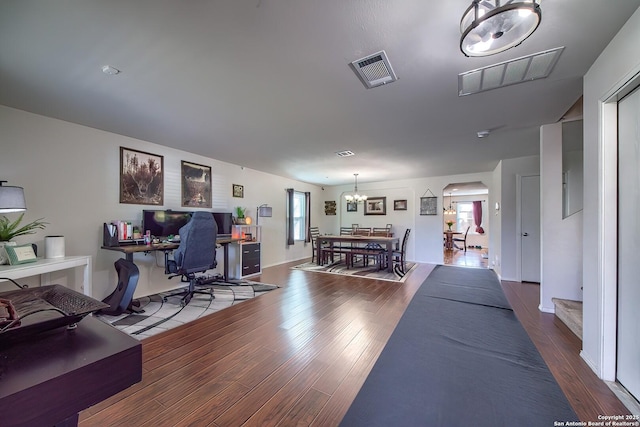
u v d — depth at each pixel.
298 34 1.59
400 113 2.79
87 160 3.22
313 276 5.21
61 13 1.41
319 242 6.56
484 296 3.86
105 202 3.39
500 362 2.07
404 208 7.38
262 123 3.08
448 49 1.74
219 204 5.04
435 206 6.91
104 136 3.38
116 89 2.26
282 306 3.38
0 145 2.58
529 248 4.71
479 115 2.86
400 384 1.80
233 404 1.60
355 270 5.82
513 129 3.31
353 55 1.80
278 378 1.86
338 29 1.55
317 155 4.61
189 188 4.46
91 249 3.25
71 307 0.82
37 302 0.87
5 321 0.67
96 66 1.93
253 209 5.88
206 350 2.25
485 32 1.40
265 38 1.63
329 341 2.42
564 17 1.49
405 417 1.49
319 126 3.18
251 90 2.29
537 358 2.12
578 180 3.22
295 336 2.52
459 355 2.18
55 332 0.75
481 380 1.84
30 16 1.42
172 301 3.57
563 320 2.84
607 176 1.83
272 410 1.55
